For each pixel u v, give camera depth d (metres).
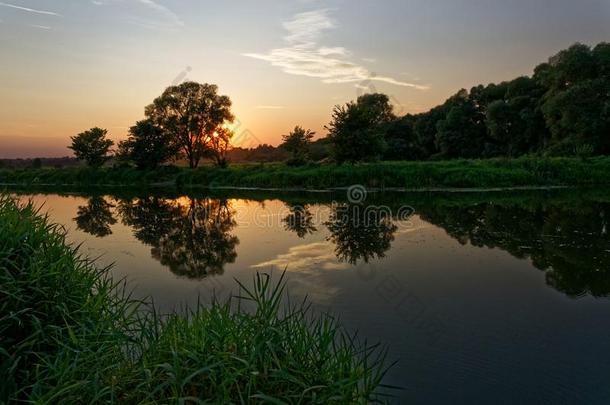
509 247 11.60
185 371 3.54
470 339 5.82
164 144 45.53
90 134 52.34
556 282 8.39
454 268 9.52
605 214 17.16
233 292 7.95
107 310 4.71
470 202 22.38
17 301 4.20
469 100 56.97
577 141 39.38
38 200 28.27
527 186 30.34
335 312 6.85
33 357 4.07
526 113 47.31
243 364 3.62
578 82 41.88
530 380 4.76
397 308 7.01
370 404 4.29
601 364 5.12
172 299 7.59
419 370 4.97
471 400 4.38
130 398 3.44
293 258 10.66
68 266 4.89
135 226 16.69
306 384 3.55
